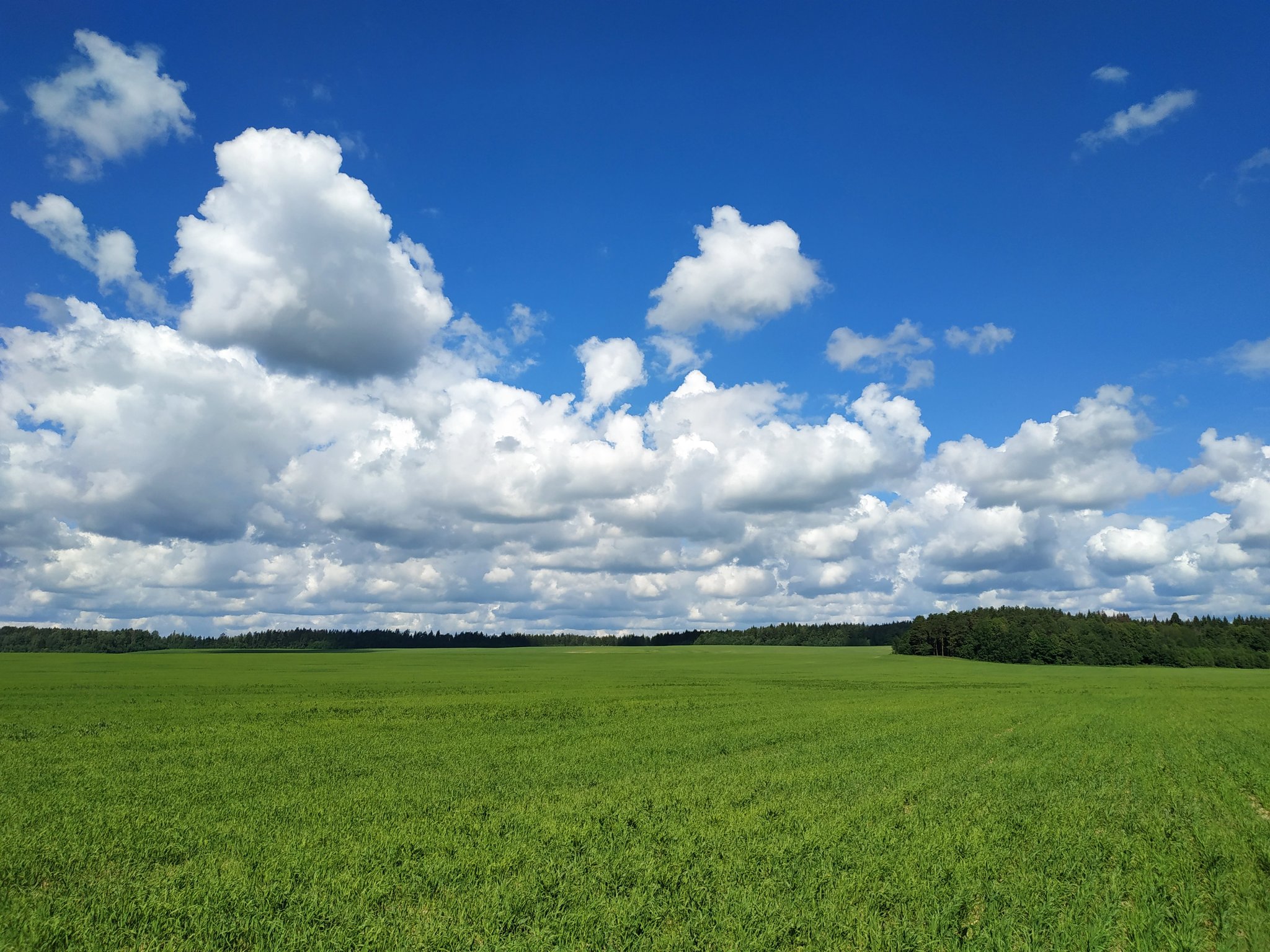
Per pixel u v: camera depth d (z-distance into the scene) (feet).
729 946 35.22
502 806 66.03
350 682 258.78
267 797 69.36
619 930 37.01
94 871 47.21
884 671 390.01
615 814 62.23
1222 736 125.29
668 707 174.91
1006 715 161.48
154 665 362.74
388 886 42.86
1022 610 650.84
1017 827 58.75
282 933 36.27
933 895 41.93
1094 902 41.52
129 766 87.10
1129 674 398.62
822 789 74.79
